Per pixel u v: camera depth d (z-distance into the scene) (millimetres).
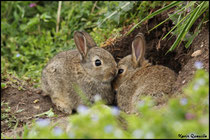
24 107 10766
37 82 12695
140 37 10391
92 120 5461
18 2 16547
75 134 5273
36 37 15336
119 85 10727
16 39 15344
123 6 12859
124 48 12305
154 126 4980
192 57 9062
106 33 12914
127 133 5832
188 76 8547
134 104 9266
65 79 10719
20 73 13562
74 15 15422
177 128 6016
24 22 15859
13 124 9867
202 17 9961
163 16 11586
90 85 10539
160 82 9180
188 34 9914
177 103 5293
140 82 9617
